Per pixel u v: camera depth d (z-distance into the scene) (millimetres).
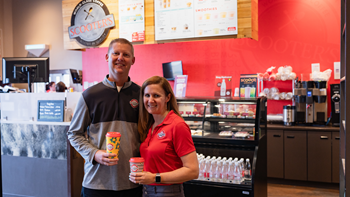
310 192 4492
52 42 7723
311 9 5203
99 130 1986
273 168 4895
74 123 2008
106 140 1811
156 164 1827
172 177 1688
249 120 3234
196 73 5754
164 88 1880
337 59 5082
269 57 5426
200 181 3031
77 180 3875
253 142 3055
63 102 3791
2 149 4145
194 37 4059
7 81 4383
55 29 7691
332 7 5090
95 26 4562
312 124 4883
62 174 3822
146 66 6102
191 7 4051
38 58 4305
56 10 7676
